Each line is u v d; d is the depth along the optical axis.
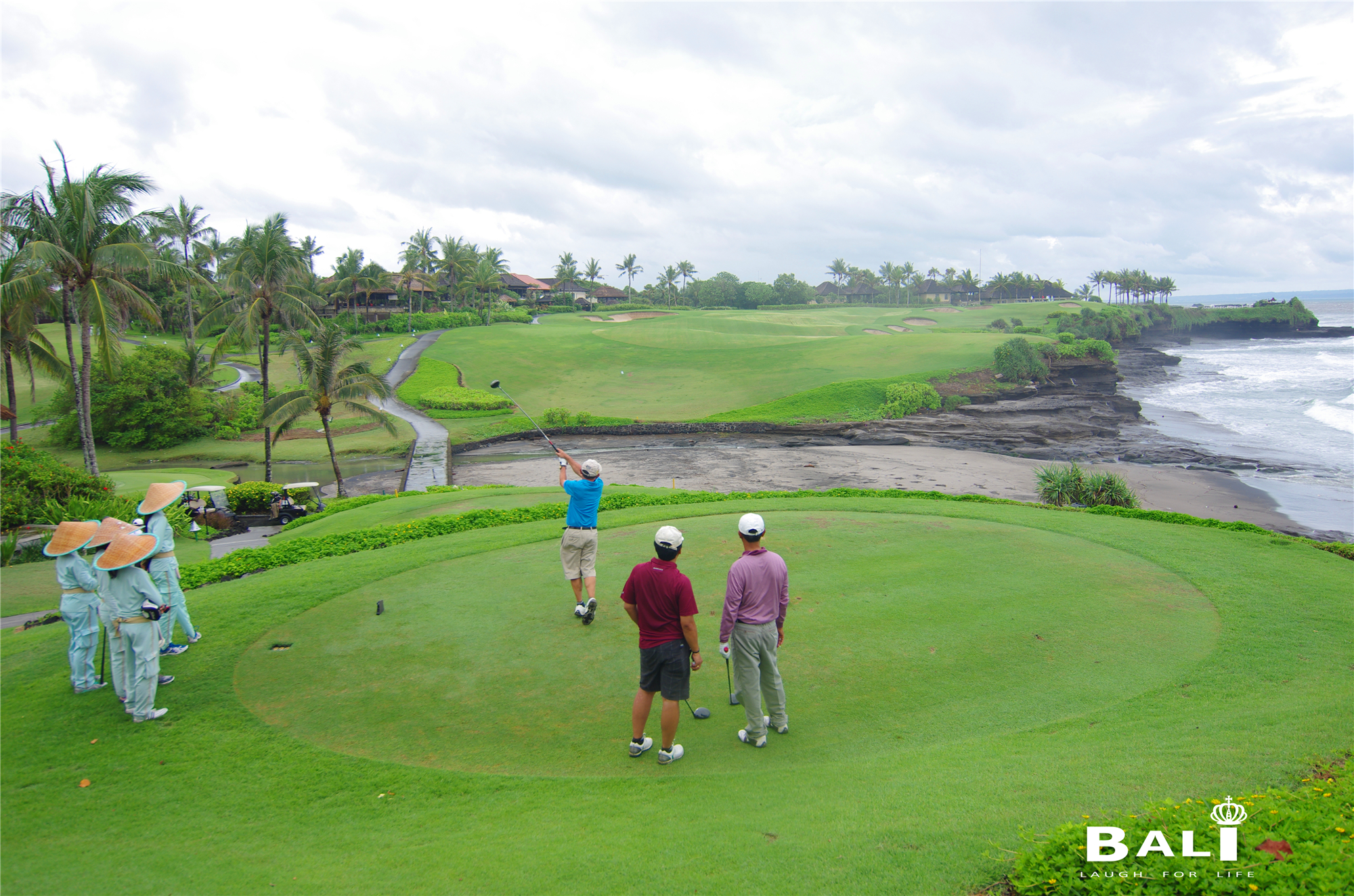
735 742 6.20
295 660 8.02
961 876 4.03
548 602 9.57
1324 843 3.61
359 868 4.59
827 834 4.60
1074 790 4.84
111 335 29.95
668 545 5.64
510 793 5.49
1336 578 10.35
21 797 5.62
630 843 4.68
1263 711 6.11
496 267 141.50
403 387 67.94
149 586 6.69
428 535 14.19
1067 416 56.22
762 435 55.59
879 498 17.53
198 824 5.23
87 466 28.14
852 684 7.16
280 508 28.30
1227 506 30.62
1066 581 10.22
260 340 39.84
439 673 7.59
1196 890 3.47
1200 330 172.75
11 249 26.41
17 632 10.54
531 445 53.25
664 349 86.94
